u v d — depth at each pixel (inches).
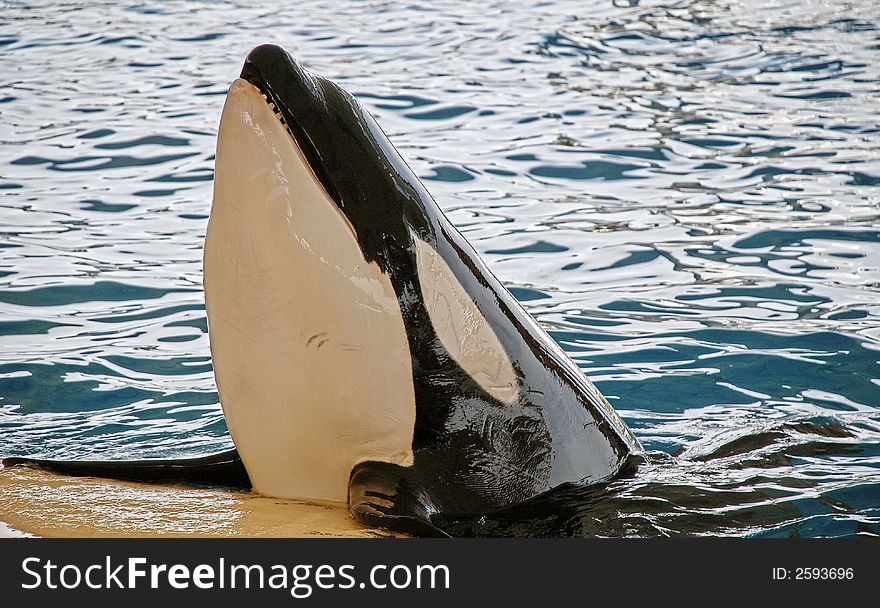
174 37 1611.7
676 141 1122.7
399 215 415.8
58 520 409.1
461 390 425.1
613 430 474.0
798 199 936.9
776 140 1117.1
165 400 586.9
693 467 482.6
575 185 996.6
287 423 418.9
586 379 478.0
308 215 391.9
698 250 822.5
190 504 425.1
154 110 1234.0
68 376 613.0
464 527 422.0
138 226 883.4
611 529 421.1
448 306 425.1
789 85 1331.2
